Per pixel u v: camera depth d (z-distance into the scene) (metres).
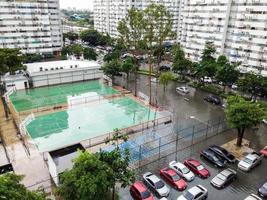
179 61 68.12
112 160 21.67
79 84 65.94
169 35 59.53
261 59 65.94
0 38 85.31
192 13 80.44
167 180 29.02
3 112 47.12
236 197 27.00
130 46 65.44
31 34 89.88
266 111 34.75
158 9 54.56
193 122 44.41
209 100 54.38
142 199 25.25
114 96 57.00
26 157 32.62
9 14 84.06
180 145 36.66
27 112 47.59
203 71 61.38
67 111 49.00
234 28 70.50
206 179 29.80
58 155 28.62
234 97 37.53
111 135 38.66
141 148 35.28
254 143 37.84
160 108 50.56
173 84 66.50
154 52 73.12
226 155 33.00
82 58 93.00
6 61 49.50
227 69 57.62
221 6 71.56
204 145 36.81
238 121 33.56
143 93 59.41
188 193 26.03
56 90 60.97
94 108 50.66
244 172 31.28
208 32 76.94
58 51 100.50
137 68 72.19
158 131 40.75
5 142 36.28
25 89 61.28
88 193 17.91
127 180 21.44
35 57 86.69
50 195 25.45
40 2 87.94
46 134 40.25
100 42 118.94
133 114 47.94
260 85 52.59
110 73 64.25
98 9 151.50
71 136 39.69
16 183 14.22
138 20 55.19
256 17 64.56
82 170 19.08
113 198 21.70
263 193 26.86
